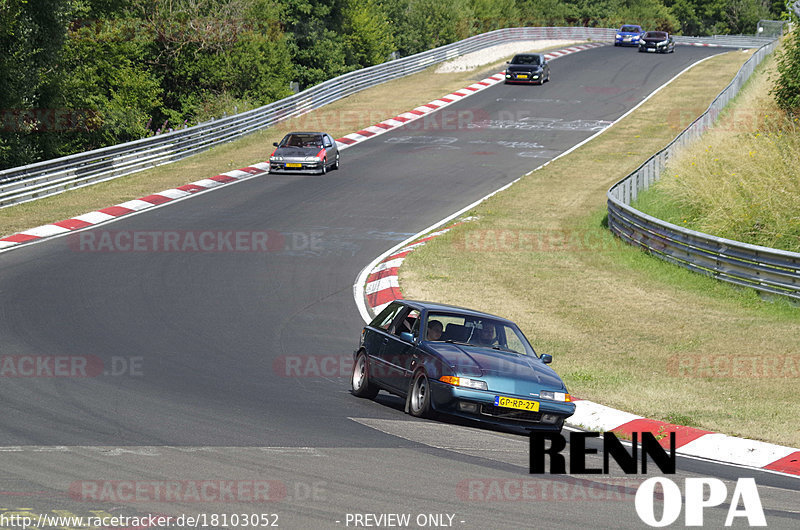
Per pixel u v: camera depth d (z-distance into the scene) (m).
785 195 42.94
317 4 124.06
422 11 154.25
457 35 156.38
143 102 89.38
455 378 19.23
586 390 23.92
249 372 23.88
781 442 19.72
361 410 20.56
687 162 52.78
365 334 23.27
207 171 61.38
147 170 61.53
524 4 193.12
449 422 20.23
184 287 34.50
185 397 20.17
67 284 33.47
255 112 77.44
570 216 51.72
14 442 15.17
